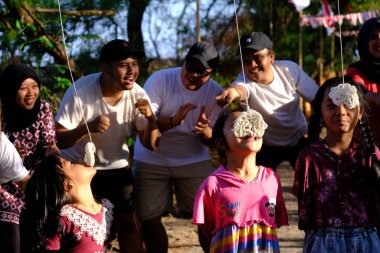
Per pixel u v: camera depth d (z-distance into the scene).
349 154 3.86
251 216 3.80
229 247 3.77
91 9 8.69
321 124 4.09
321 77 14.16
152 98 4.95
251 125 3.79
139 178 5.11
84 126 4.60
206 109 5.05
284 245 6.11
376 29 4.78
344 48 14.98
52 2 7.90
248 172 3.88
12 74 4.28
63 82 6.95
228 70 12.74
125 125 4.84
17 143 4.36
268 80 5.00
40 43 7.44
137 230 5.08
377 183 3.85
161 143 5.03
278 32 14.60
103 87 4.71
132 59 4.57
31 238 3.78
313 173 3.84
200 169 5.10
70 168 3.90
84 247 3.83
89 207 3.92
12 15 7.11
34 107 4.39
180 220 7.05
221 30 12.78
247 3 13.48
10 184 4.22
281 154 5.26
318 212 3.80
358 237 3.76
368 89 4.85
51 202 3.78
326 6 11.05
